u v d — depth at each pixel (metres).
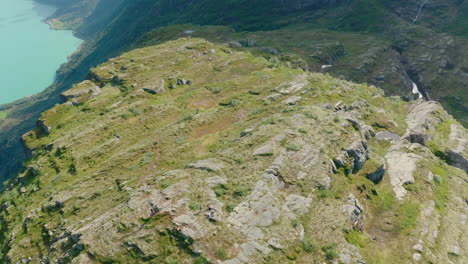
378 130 75.12
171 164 56.09
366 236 41.44
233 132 62.72
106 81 102.00
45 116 83.75
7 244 49.19
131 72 105.00
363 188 48.84
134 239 35.16
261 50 170.25
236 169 44.91
